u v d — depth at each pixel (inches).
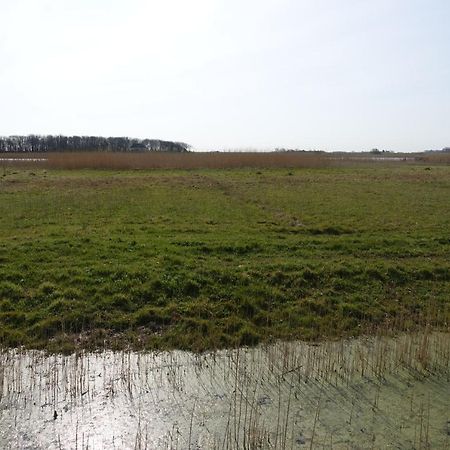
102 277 460.1
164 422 268.5
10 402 281.9
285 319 411.5
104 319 395.5
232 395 297.0
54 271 468.4
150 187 1071.0
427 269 516.7
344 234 671.8
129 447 247.0
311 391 303.3
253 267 500.1
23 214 740.7
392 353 356.5
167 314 404.8
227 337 376.5
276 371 327.6
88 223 693.3
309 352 345.1
